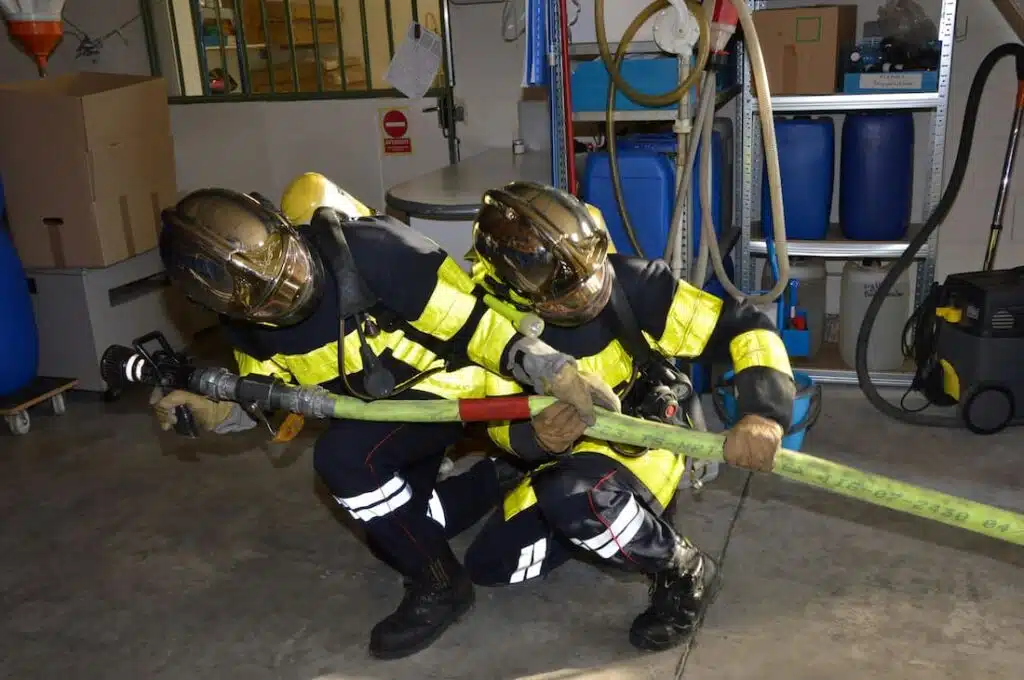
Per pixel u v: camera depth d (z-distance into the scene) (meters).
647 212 2.87
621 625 2.24
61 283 3.72
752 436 1.58
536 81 2.95
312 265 1.71
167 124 3.94
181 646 2.28
